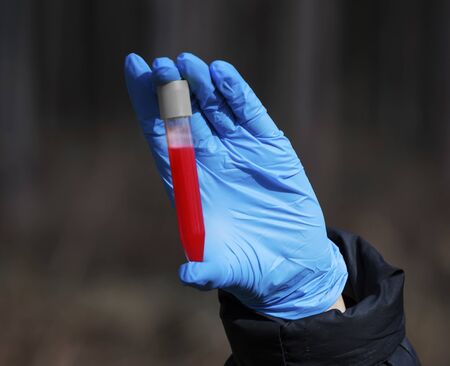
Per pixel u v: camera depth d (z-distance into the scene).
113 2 32.44
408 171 22.70
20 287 15.33
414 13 30.14
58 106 30.33
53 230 18.97
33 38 27.86
